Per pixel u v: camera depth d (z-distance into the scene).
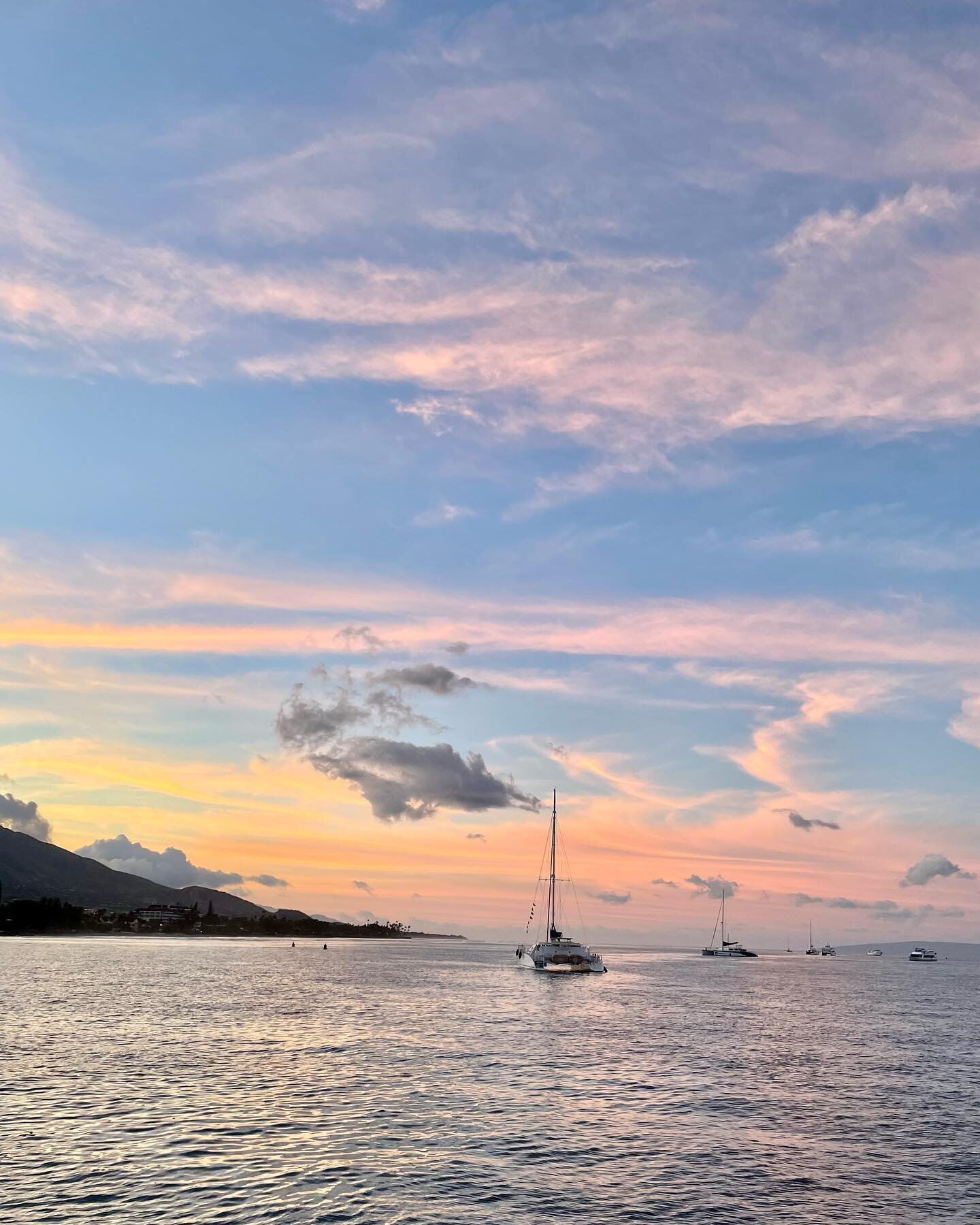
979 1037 86.44
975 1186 34.69
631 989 147.25
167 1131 39.62
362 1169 34.81
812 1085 55.31
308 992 121.88
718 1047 72.62
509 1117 43.84
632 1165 36.38
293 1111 44.00
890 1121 45.47
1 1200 30.56
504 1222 29.64
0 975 141.12
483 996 122.19
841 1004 125.38
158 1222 28.72
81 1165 34.56
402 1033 76.44
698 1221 30.22
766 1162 37.41
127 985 126.75
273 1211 29.97
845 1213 31.36
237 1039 70.38
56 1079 51.25
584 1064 61.34
